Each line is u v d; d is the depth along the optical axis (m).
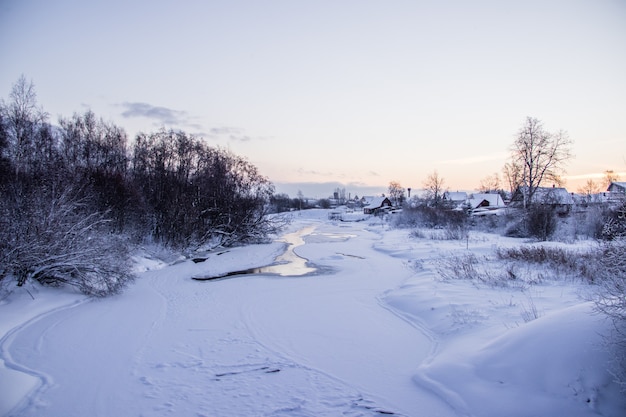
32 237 10.80
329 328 9.02
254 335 8.58
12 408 5.38
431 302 10.12
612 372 4.41
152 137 28.97
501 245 21.52
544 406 4.55
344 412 5.16
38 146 26.30
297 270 17.94
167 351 7.62
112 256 12.38
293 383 6.12
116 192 19.97
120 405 5.47
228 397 5.67
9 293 10.18
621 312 4.85
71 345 7.92
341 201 152.12
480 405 4.95
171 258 20.72
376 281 14.77
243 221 28.89
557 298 9.09
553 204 32.59
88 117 30.17
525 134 41.66
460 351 6.57
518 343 5.71
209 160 29.77
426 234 30.91
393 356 7.22
